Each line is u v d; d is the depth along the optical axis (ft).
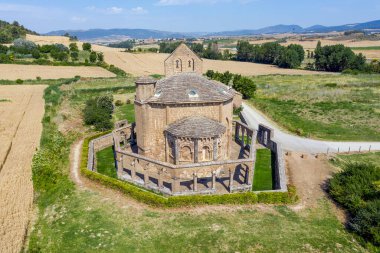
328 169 130.93
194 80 134.72
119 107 260.42
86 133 177.88
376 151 152.76
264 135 163.43
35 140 162.61
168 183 120.57
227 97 132.26
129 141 167.63
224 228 89.61
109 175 129.29
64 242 85.56
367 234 84.48
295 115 227.40
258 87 343.46
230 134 140.87
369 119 209.46
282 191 105.81
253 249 80.64
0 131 176.24
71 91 294.66
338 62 485.56
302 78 410.31
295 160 140.46
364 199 98.99
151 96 128.26
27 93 283.18
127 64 471.62
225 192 113.39
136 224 92.17
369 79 381.19
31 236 90.53
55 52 451.94
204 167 108.78
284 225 91.35
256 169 135.44
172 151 127.65
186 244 82.89
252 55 619.67
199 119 126.00
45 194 112.16
